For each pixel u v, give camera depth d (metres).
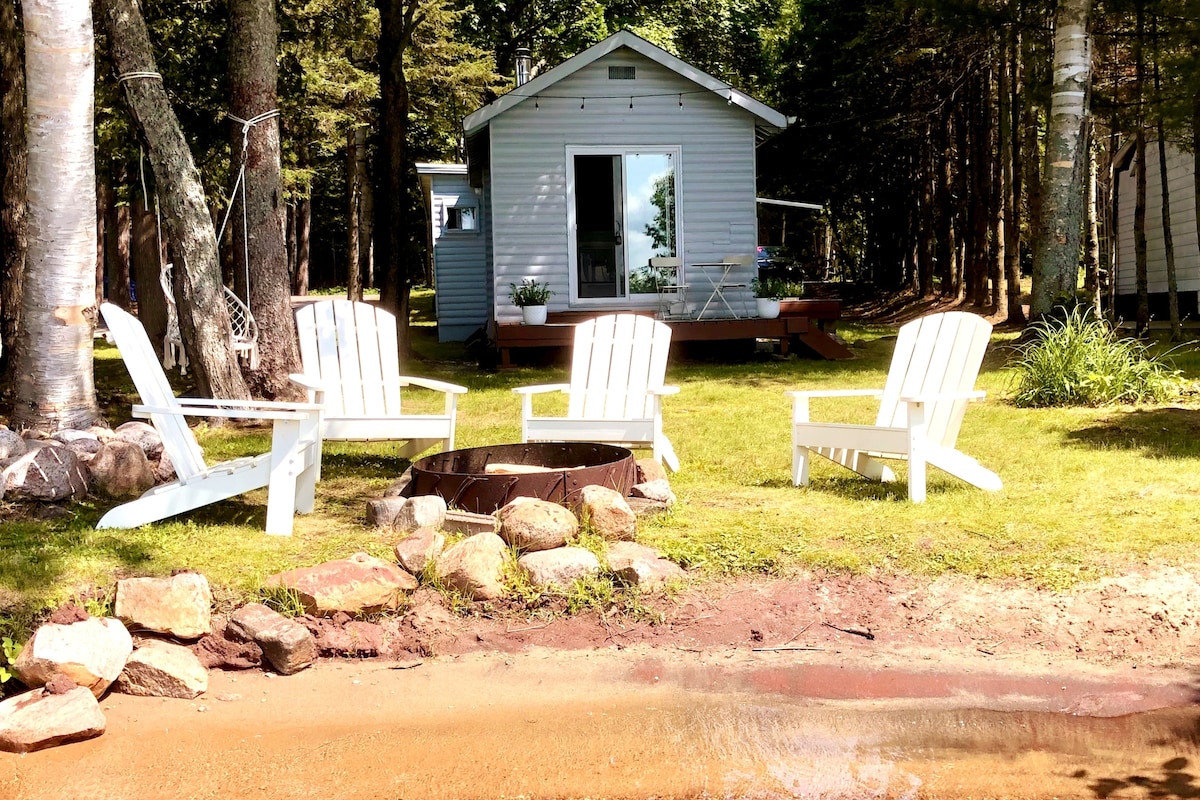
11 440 5.39
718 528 4.78
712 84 13.98
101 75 12.30
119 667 3.65
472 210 19.45
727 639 4.01
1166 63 11.57
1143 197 13.70
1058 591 4.11
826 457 6.08
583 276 14.24
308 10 14.28
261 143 8.70
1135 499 5.13
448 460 5.50
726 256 14.23
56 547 4.38
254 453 6.94
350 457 7.00
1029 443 6.89
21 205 8.77
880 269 30.56
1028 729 3.31
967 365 5.55
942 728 3.33
